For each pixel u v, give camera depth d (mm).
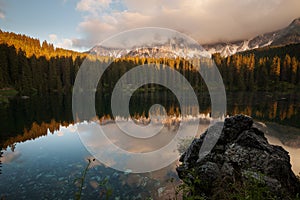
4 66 43188
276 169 4375
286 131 11250
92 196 4473
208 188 4285
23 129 12609
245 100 29312
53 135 10492
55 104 26906
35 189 4840
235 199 3441
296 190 4105
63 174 5648
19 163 6590
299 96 34125
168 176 5375
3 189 4863
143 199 4293
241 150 5246
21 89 39188
